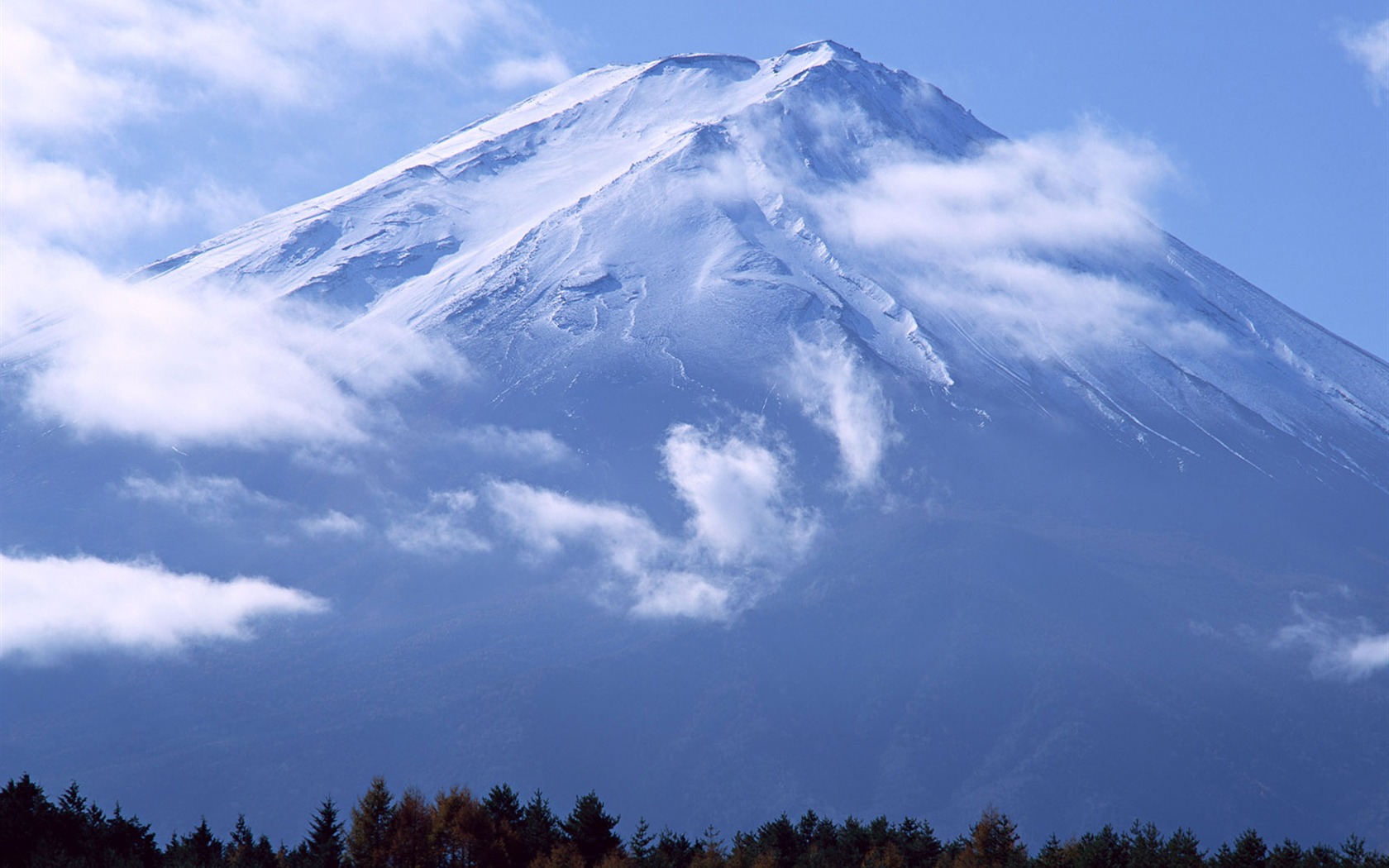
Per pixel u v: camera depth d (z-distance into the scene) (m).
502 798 141.25
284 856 139.88
